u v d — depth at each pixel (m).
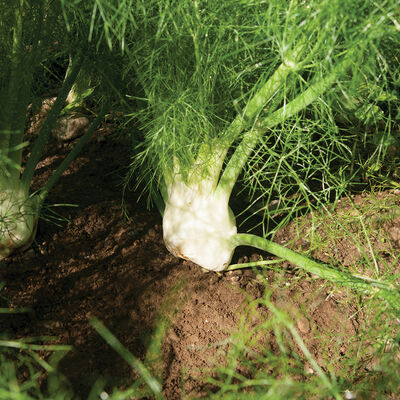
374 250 0.84
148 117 0.82
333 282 0.74
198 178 0.76
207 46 0.72
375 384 0.69
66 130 0.96
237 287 0.79
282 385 0.61
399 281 0.79
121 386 0.68
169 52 0.73
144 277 0.79
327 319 0.76
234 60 0.74
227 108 0.78
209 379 0.62
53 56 0.80
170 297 0.77
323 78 0.68
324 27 0.59
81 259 0.80
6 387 0.62
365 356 0.72
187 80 0.75
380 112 0.86
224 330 0.74
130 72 0.82
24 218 0.77
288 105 0.71
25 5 0.70
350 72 0.77
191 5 0.67
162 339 0.73
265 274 0.80
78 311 0.75
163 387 0.68
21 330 0.72
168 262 0.81
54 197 0.87
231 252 0.79
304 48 0.64
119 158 0.95
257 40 0.70
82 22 0.73
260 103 0.70
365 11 0.61
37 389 0.61
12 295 0.75
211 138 0.75
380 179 0.94
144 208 0.88
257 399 0.60
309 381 0.69
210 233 0.77
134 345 0.72
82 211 0.86
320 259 0.83
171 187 0.78
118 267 0.80
